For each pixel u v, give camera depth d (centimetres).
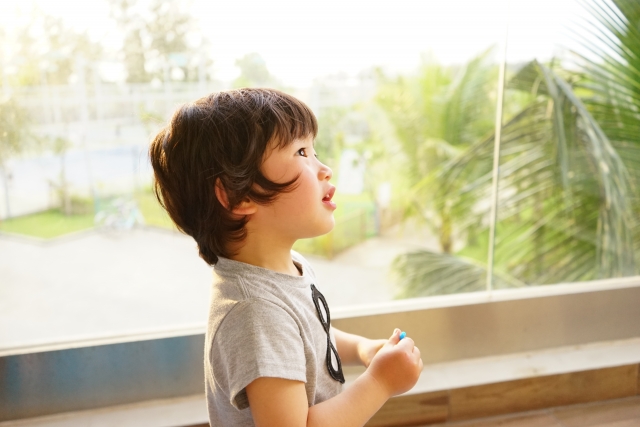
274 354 46
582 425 84
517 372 88
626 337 98
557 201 129
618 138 118
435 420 84
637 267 114
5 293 457
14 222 522
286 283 53
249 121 49
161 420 78
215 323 50
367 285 441
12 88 311
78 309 439
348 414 49
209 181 50
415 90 393
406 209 407
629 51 111
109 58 345
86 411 81
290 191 50
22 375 79
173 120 52
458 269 302
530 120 127
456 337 92
